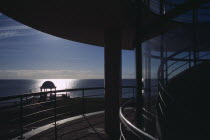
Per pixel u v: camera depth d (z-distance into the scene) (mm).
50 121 7602
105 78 5688
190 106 4719
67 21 5082
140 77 4137
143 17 5227
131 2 4375
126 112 7535
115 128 5430
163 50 5594
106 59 5691
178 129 4379
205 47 6156
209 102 4676
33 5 3994
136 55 4199
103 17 4746
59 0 3738
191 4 3076
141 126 4090
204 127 4121
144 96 4875
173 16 3445
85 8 4164
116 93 5590
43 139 4297
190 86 5113
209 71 5047
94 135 4875
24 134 4570
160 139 4508
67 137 4590
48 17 4762
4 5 4000
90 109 9461
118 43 5668
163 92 5262
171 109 4742
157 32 4293
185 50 5602
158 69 5492
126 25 5438
